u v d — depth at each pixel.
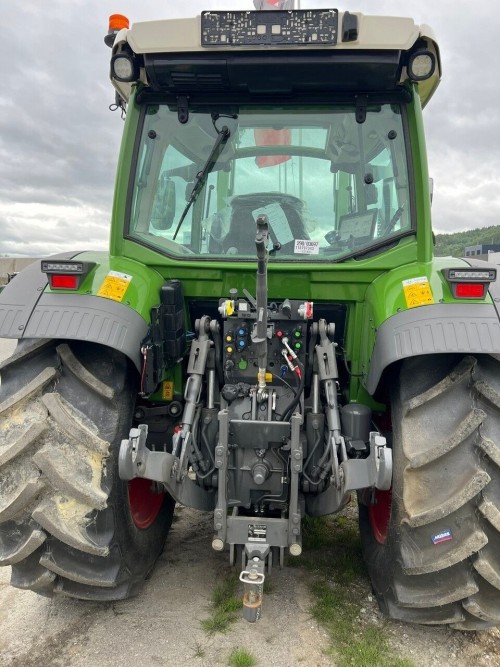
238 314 2.50
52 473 2.08
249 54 2.51
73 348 2.41
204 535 3.41
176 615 2.63
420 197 2.62
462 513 2.10
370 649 2.38
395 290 2.41
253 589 2.15
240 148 2.80
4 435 2.16
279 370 2.57
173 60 2.54
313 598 2.76
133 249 2.72
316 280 2.66
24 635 2.50
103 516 2.28
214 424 2.60
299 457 2.27
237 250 2.79
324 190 2.78
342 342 2.86
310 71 2.55
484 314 2.21
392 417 2.42
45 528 2.12
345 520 3.62
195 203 2.81
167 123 2.81
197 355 2.56
